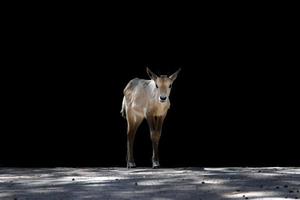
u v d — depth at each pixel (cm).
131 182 2642
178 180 2672
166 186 2484
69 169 3509
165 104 3456
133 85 3759
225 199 2145
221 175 2838
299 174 2859
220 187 2427
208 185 2488
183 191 2342
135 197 2222
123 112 3956
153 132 3500
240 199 2142
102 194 2311
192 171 3105
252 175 2814
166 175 2894
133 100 3672
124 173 3072
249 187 2416
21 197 2292
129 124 3738
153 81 3525
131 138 3728
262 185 2467
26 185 2638
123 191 2377
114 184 2588
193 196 2219
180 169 3297
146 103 3538
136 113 3678
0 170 3506
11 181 2809
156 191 2356
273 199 2130
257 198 2155
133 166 3681
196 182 2588
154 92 3450
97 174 3062
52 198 2250
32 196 2311
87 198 2228
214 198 2167
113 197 2234
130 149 3722
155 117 3519
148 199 2170
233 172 2989
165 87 3375
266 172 2980
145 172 3106
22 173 3247
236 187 2420
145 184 2566
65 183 2667
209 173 2953
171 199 2164
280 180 2619
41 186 2591
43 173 3216
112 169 3441
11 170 3488
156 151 3512
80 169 3497
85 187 2514
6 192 2431
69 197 2262
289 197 2169
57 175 3066
